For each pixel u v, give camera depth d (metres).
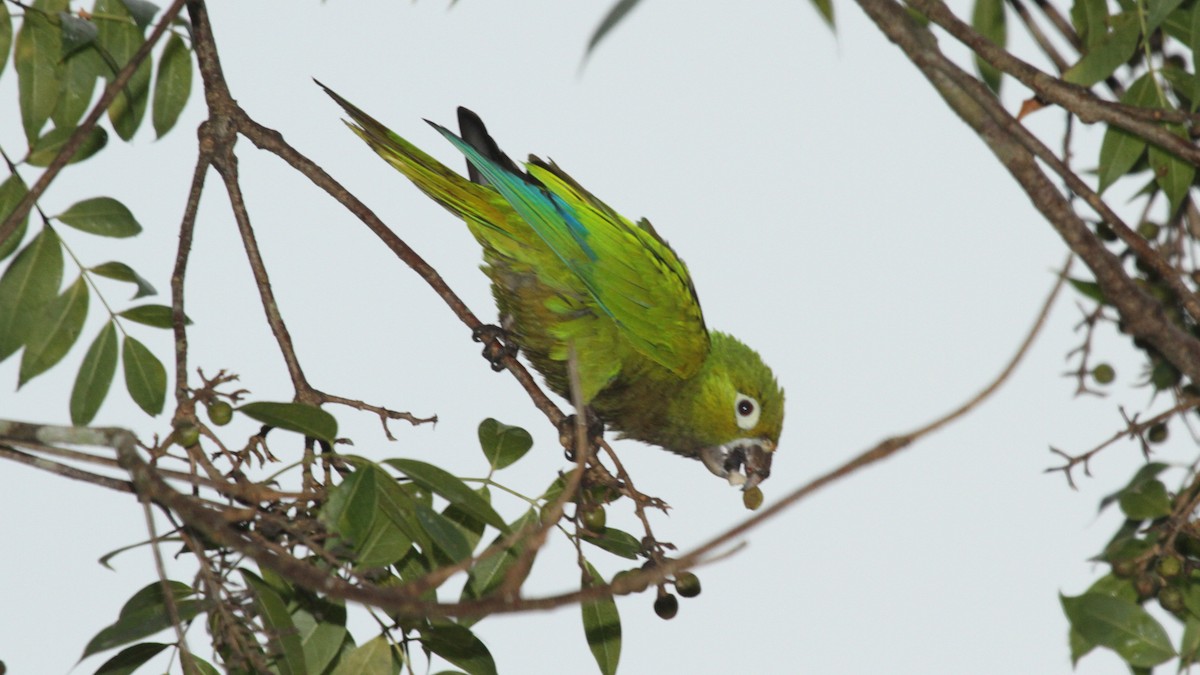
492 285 9.75
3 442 5.55
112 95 6.88
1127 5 8.43
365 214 8.15
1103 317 8.96
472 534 6.81
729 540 4.44
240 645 5.77
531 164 9.91
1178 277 7.02
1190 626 7.52
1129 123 6.89
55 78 8.42
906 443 4.59
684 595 7.07
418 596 4.41
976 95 6.73
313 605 6.68
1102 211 6.97
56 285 7.83
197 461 6.11
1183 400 8.62
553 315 9.70
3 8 8.29
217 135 7.99
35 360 7.68
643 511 7.02
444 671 6.64
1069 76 7.85
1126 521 8.46
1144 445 7.88
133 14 7.95
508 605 4.32
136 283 7.98
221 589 5.91
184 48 8.88
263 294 7.54
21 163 8.10
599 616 6.89
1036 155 7.05
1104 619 7.46
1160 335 6.92
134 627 5.81
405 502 6.14
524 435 6.70
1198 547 8.14
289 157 8.15
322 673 6.82
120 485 6.05
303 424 6.01
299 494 5.69
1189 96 8.00
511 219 9.38
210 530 4.90
